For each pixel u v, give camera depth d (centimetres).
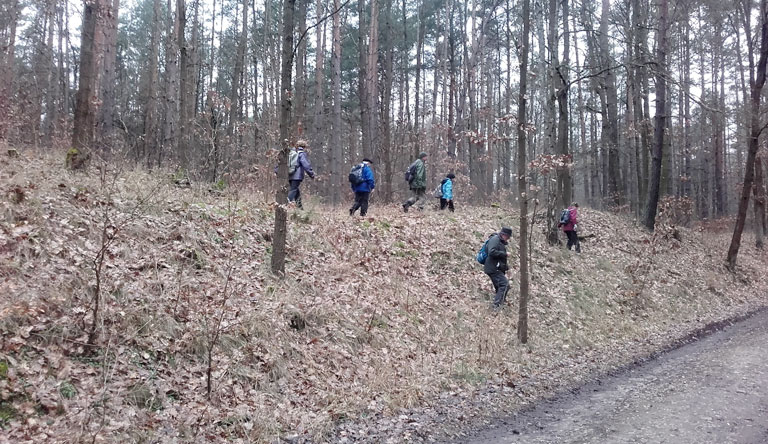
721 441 520
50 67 2227
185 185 1095
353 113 3247
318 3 1977
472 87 2844
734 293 1580
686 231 2138
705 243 2050
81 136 1042
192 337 604
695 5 1791
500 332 909
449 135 2250
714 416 594
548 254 1387
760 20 1800
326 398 602
